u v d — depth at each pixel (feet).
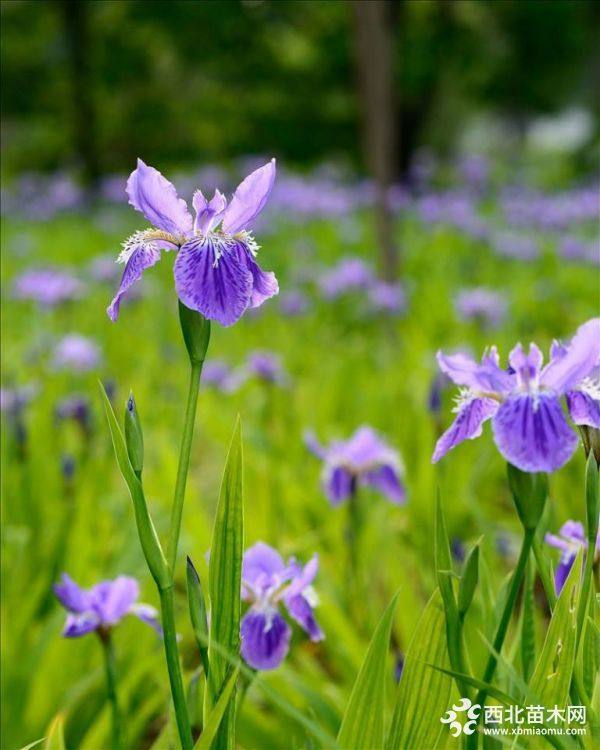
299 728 4.70
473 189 30.37
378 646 3.78
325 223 22.91
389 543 5.79
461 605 3.62
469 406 3.67
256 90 44.83
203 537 6.08
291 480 6.91
